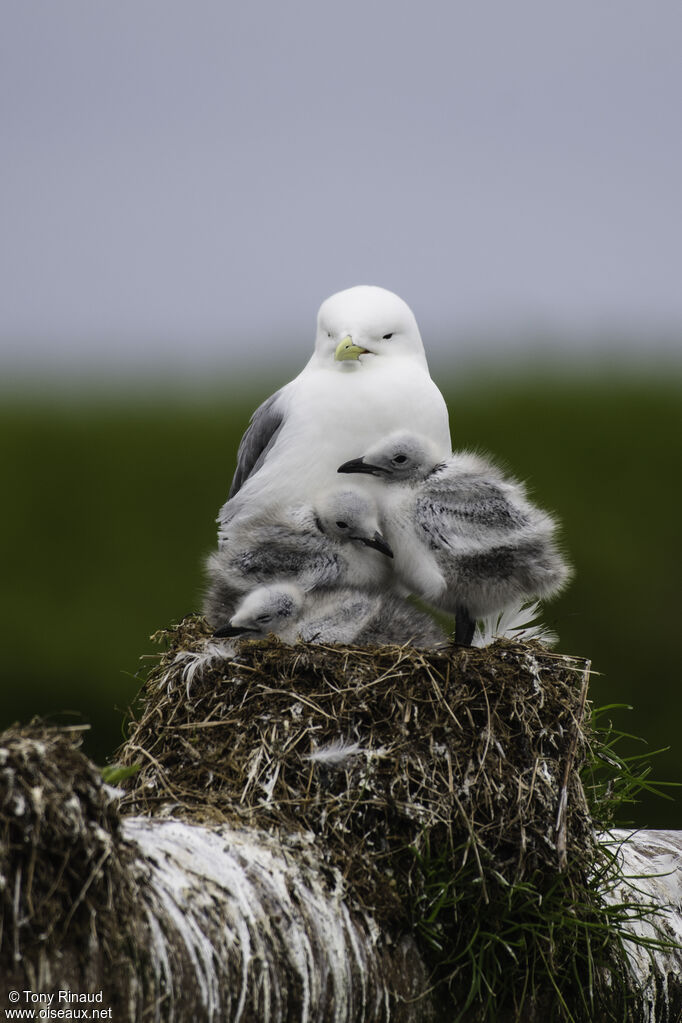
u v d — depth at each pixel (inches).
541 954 363.9
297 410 492.1
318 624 453.1
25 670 835.4
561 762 382.0
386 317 494.3
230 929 305.7
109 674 823.7
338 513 454.9
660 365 877.8
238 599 468.8
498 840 367.2
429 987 355.6
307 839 349.4
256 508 492.1
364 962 337.4
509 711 378.9
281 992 313.3
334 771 363.9
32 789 264.5
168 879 304.8
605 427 860.0
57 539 837.8
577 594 844.6
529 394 869.2
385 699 374.0
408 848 356.8
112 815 280.2
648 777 840.9
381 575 474.6
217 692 390.9
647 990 399.2
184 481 840.3
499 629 488.1
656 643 850.8
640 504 852.6
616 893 413.7
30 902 263.3
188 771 378.3
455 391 875.4
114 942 274.2
